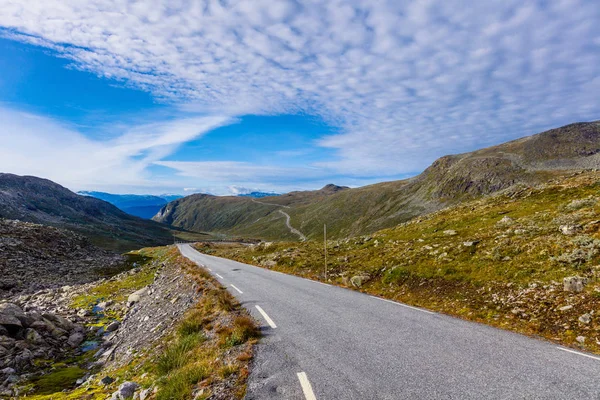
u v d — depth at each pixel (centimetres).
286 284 1977
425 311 1209
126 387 902
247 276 2452
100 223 19625
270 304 1427
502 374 648
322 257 2828
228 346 932
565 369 663
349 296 1541
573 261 1238
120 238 15938
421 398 571
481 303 1198
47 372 1329
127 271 4341
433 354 768
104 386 1066
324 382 656
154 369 1020
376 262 2128
